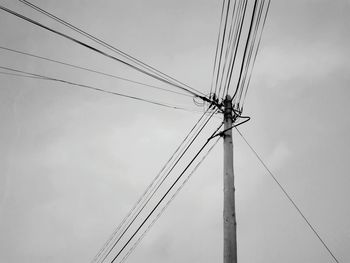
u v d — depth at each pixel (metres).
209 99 8.36
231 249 6.17
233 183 7.04
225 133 7.76
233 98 8.40
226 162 7.32
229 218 6.54
